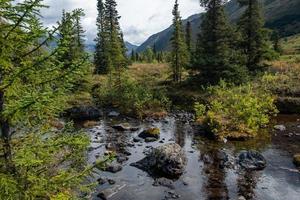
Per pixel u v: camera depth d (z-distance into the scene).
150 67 82.56
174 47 57.97
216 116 30.77
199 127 33.00
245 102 31.14
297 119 34.56
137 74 73.94
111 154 8.23
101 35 69.31
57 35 6.50
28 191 7.05
